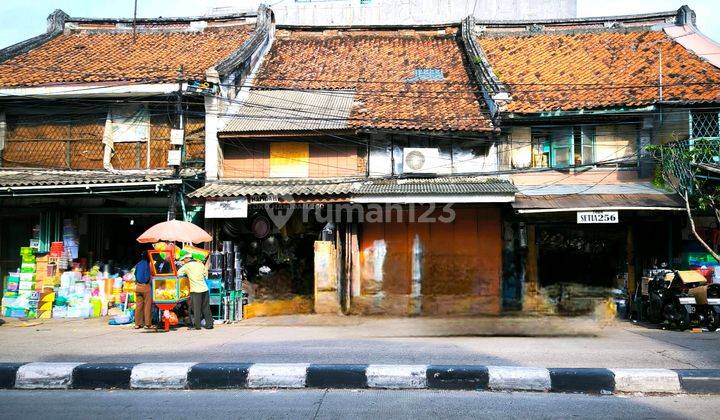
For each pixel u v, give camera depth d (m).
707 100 15.20
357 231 16.58
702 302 13.28
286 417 6.44
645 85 16.67
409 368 7.84
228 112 17.05
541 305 16.92
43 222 17.11
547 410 6.71
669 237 16.30
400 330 13.27
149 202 17.11
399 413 6.58
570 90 17.09
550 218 16.88
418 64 20.44
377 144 16.72
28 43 20.22
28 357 9.38
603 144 16.52
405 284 16.53
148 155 17.08
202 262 14.93
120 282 17.06
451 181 16.17
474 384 7.72
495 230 16.59
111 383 7.96
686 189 14.35
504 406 6.88
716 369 8.02
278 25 22.59
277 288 16.70
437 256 16.58
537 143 16.78
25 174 16.88
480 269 16.58
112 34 21.92
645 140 16.22
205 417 6.46
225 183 16.39
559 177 16.59
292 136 16.62
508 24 22.00
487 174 15.74
